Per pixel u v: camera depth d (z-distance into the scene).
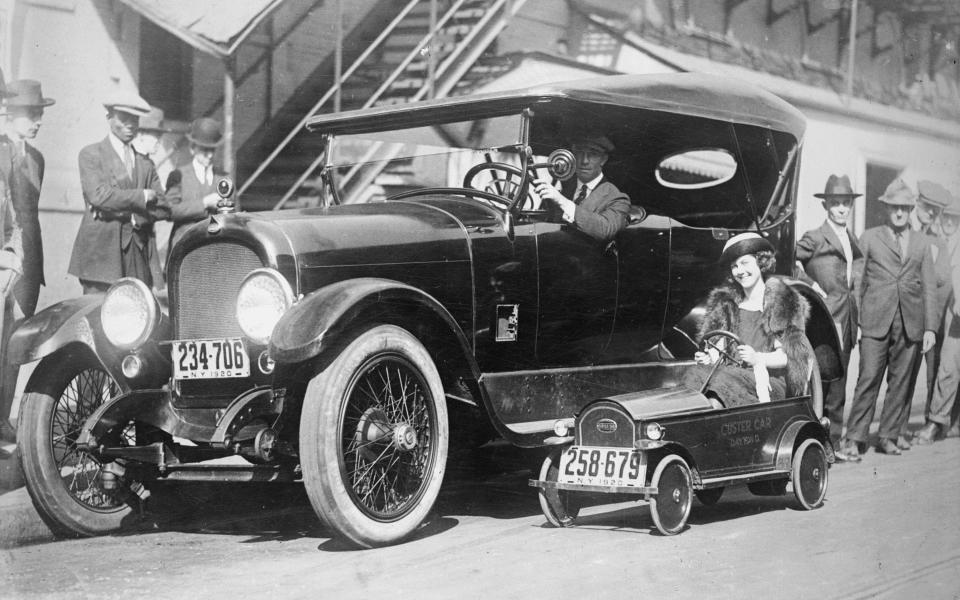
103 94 6.90
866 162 6.80
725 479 4.21
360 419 3.84
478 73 9.21
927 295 6.21
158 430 4.37
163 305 4.43
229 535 4.21
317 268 4.02
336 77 8.49
